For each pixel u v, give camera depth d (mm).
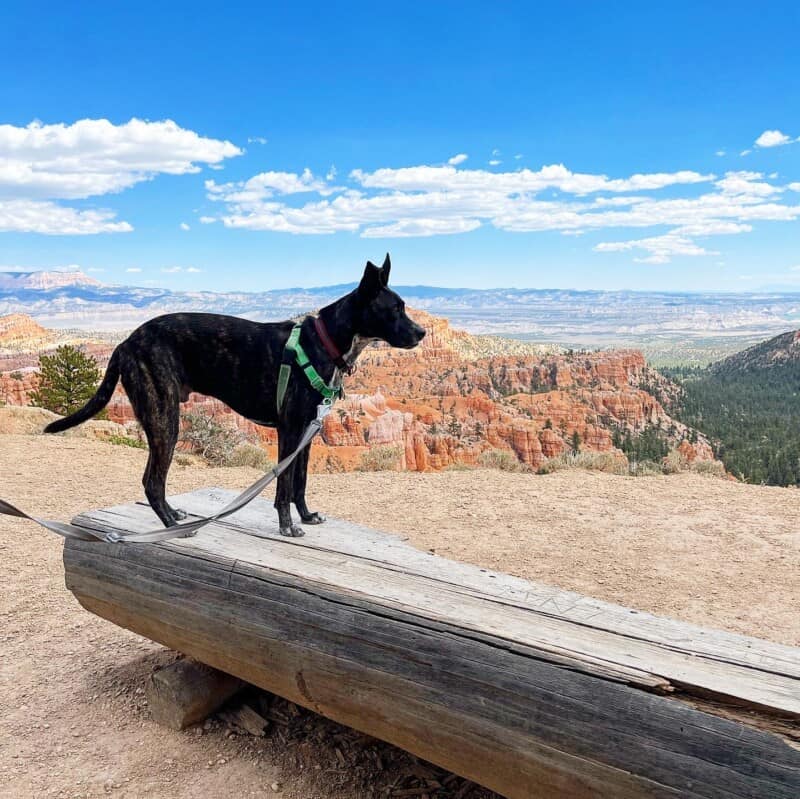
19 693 4414
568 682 2424
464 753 2721
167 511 4023
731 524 8547
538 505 9500
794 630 5445
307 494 10125
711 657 2479
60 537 7820
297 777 3590
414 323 3711
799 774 1994
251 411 3971
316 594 3150
